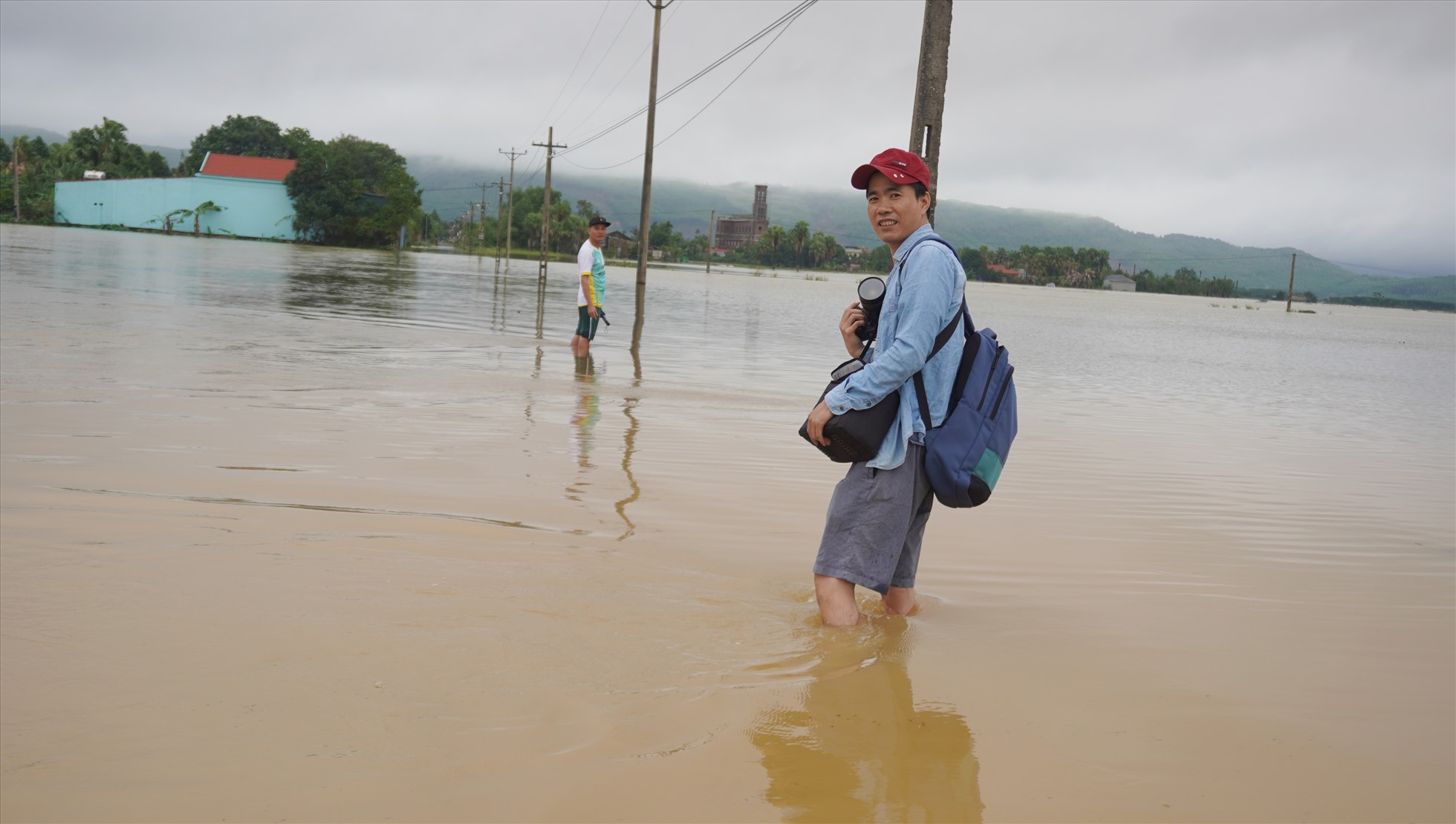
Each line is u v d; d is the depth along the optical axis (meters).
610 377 11.47
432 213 182.00
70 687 2.66
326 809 2.12
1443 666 3.48
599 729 2.58
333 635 3.11
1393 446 10.41
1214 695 3.09
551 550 4.30
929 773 2.45
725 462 6.72
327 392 8.82
